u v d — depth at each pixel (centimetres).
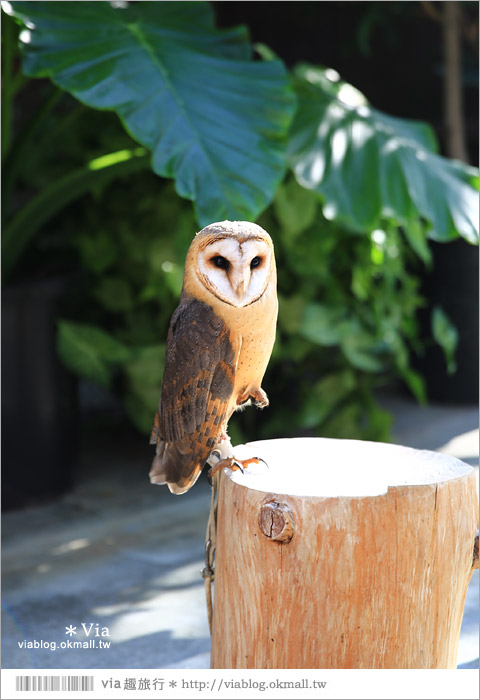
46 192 382
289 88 316
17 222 391
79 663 264
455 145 568
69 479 422
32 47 296
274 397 466
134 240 440
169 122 287
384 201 357
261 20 623
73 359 402
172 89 296
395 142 381
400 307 468
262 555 169
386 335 449
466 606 292
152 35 325
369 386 463
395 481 171
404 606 167
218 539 188
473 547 180
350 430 459
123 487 431
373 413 462
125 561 348
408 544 165
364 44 573
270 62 328
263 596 171
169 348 187
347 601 164
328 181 358
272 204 436
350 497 162
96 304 461
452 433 514
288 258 430
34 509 402
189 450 190
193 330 182
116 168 373
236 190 280
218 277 179
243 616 176
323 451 200
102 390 527
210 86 305
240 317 180
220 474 188
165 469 196
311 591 165
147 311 448
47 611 303
